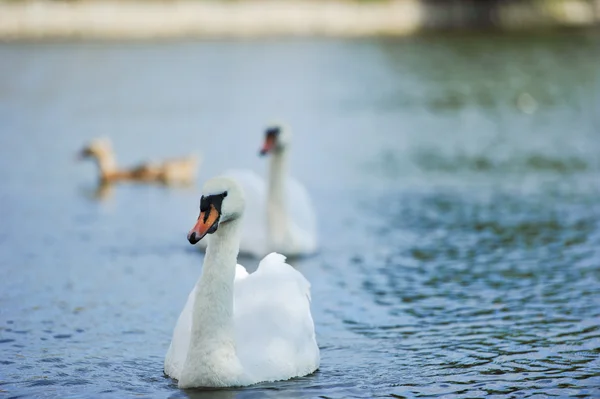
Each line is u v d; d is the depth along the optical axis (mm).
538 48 66625
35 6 71438
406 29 77938
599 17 84062
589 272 16328
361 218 21281
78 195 24297
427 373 11531
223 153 30906
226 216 10617
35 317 14086
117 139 33719
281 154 18469
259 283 11586
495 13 81312
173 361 11281
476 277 16203
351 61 59906
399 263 17344
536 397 10688
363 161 28859
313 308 14562
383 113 40125
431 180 25609
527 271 16500
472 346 12586
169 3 74562
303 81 51219
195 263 17516
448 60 60812
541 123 36906
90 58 59406
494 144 31844
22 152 30844
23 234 19781
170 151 31375
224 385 10734
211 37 71250
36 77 51531
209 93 46406
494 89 48062
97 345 12797
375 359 12078
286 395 10625
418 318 13922
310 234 18766
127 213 22078
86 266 17203
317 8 77062
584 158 28750
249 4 76188
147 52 62594
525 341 12742
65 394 10875
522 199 22828
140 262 17562
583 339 12773
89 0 72812
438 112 40438
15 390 11047
